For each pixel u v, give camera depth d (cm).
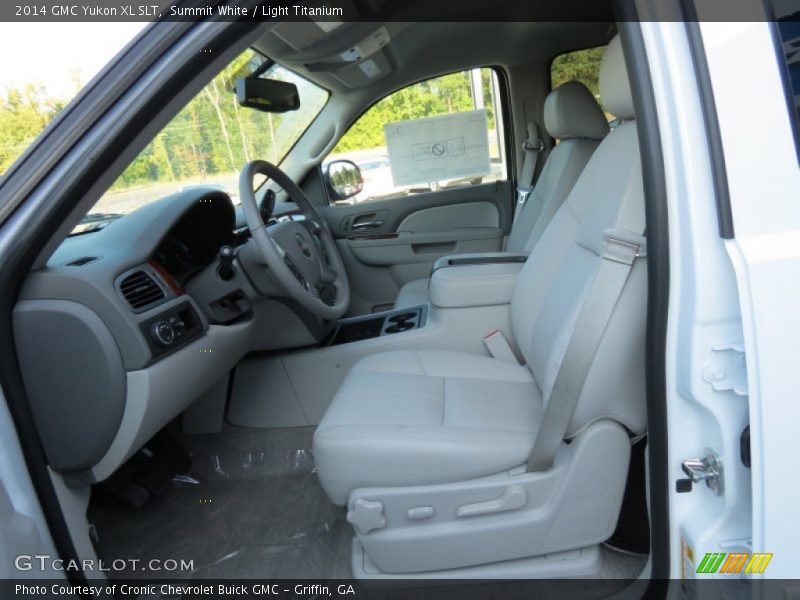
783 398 77
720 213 77
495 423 131
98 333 117
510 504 117
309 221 204
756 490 80
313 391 204
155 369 128
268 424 209
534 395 149
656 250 84
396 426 124
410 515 119
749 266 75
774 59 77
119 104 96
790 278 76
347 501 123
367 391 146
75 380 117
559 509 118
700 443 89
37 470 107
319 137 298
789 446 78
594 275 108
